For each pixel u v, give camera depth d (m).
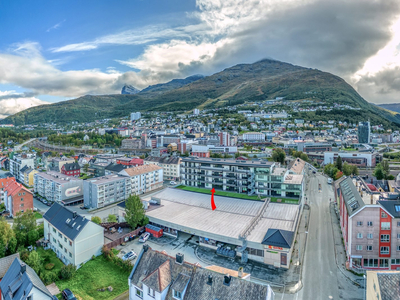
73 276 68.38
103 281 66.38
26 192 122.19
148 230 94.44
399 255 66.62
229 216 97.06
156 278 47.03
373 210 66.75
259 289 41.38
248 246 76.69
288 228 84.38
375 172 165.50
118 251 81.62
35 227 92.31
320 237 88.81
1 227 78.88
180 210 104.19
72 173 187.12
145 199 117.38
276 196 122.00
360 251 68.00
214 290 43.78
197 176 140.62
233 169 130.38
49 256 80.94
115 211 122.25
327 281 64.88
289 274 68.44
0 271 63.88
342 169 180.75
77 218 79.00
